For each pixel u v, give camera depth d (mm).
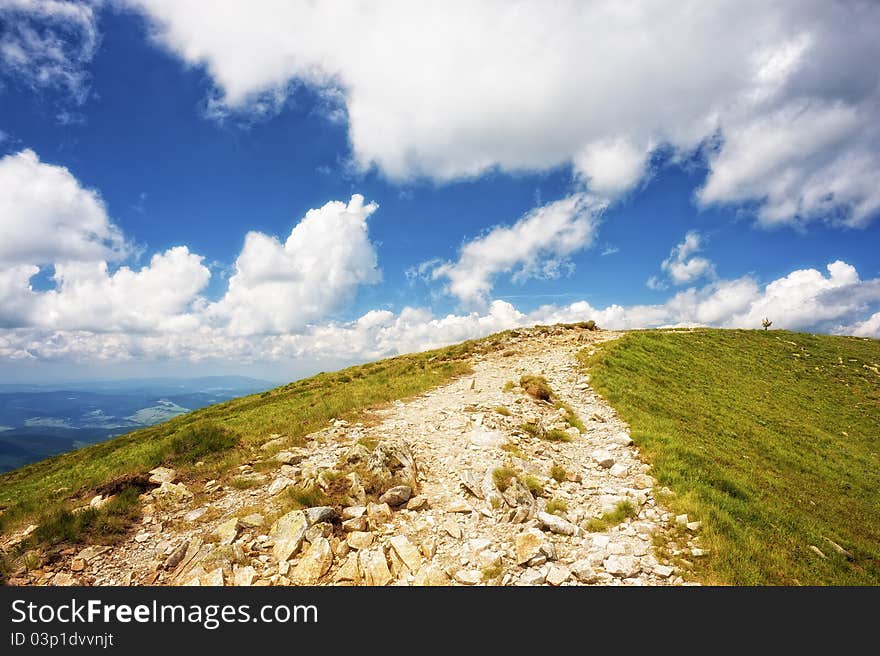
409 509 12195
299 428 19125
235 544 10023
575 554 9953
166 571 9633
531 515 11734
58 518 11188
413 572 9430
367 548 10102
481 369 34562
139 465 16094
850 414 33969
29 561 9781
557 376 29062
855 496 19125
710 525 11031
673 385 29719
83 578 9406
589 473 15125
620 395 23938
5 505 17219
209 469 15047
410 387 28359
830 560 11398
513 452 15656
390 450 14438
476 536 10828
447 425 18984
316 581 9117
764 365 43156
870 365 48438
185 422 39406
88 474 24328
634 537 10648
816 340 57812
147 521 11680
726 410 27328
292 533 10297
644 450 16406
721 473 15141
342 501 11938
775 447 22688
